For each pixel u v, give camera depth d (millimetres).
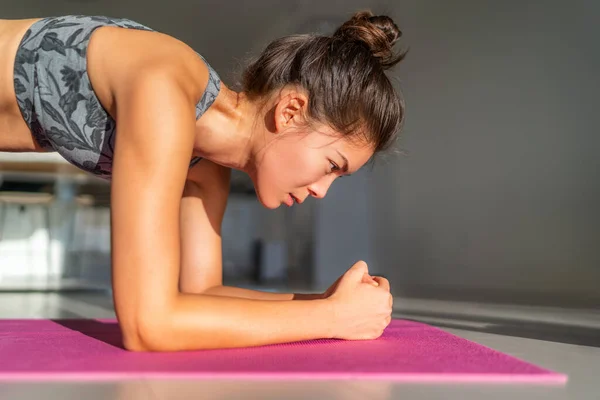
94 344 1363
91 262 5434
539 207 4949
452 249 5676
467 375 1059
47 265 4727
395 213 6141
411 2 6086
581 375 1147
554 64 4887
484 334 1928
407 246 6070
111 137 1373
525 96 5105
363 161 1416
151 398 890
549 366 1274
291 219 6934
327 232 6125
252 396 908
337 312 1351
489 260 5332
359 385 988
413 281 5996
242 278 6695
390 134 1421
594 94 4574
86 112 1356
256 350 1249
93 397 893
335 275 6102
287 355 1201
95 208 4984
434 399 909
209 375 1028
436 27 5891
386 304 1425
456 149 5676
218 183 1712
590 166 4598
